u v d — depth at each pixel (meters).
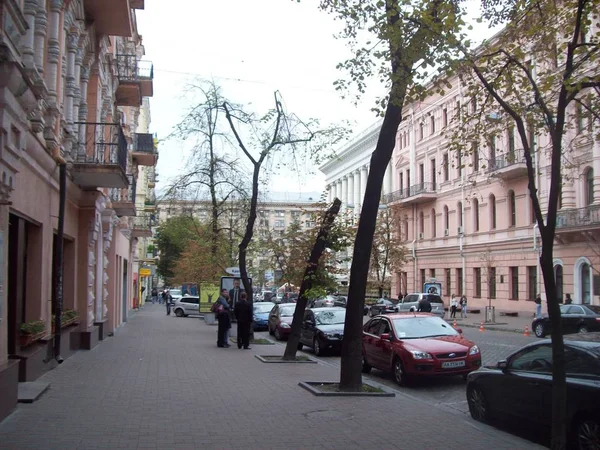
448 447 7.40
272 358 16.78
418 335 13.98
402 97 9.16
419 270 50.97
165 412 9.12
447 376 13.84
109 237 22.22
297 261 21.52
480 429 8.41
